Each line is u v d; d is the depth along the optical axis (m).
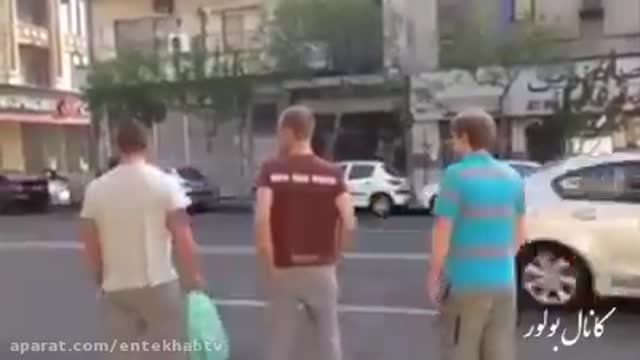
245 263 13.55
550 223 9.12
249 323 8.97
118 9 33.22
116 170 5.01
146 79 30.42
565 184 9.25
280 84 29.55
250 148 30.58
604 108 25.59
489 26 26.89
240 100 30.03
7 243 17.75
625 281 8.80
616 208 8.91
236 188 30.94
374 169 24.19
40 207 30.08
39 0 41.38
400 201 23.95
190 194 26.66
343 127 29.14
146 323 5.03
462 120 4.89
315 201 5.36
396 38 28.22
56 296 11.00
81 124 42.00
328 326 5.44
